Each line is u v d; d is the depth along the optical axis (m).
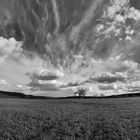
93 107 31.67
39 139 13.33
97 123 16.88
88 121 17.77
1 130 15.47
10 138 13.81
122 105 33.50
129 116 19.50
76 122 17.62
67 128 15.68
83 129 15.38
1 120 19.05
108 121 17.31
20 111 25.58
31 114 22.50
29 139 13.55
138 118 18.16
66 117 19.98
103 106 33.31
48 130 15.51
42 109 28.38
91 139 13.23
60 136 13.90
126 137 12.90
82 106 34.44
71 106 34.59
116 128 14.93
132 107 29.00
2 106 35.16
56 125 16.78
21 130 15.45
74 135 13.98
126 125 15.68
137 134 13.34
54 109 28.48
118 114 21.23
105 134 13.85
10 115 21.95
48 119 19.22
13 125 17.00
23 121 18.56
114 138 12.98
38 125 16.89
